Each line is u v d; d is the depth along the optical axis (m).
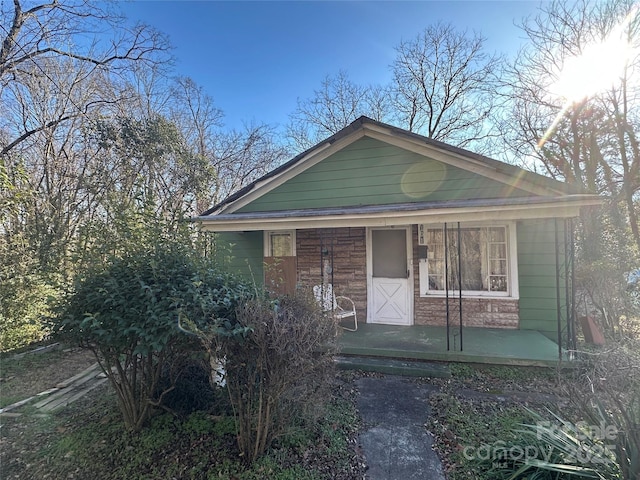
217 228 6.52
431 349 5.14
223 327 2.62
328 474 2.64
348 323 6.86
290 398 2.77
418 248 6.70
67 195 9.81
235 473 2.59
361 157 7.18
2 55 9.19
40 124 10.43
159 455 2.84
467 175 6.46
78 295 2.89
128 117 12.36
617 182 11.70
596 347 5.46
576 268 7.78
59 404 4.03
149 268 2.97
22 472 2.72
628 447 2.13
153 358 3.33
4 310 6.19
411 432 3.28
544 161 13.68
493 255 6.34
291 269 7.62
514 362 4.71
